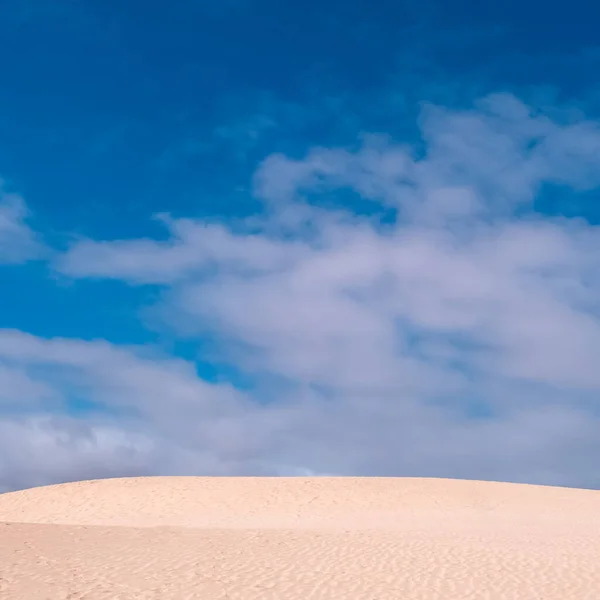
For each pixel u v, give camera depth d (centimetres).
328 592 1888
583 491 5566
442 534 2992
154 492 5328
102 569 2031
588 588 1969
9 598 1736
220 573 2031
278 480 5622
